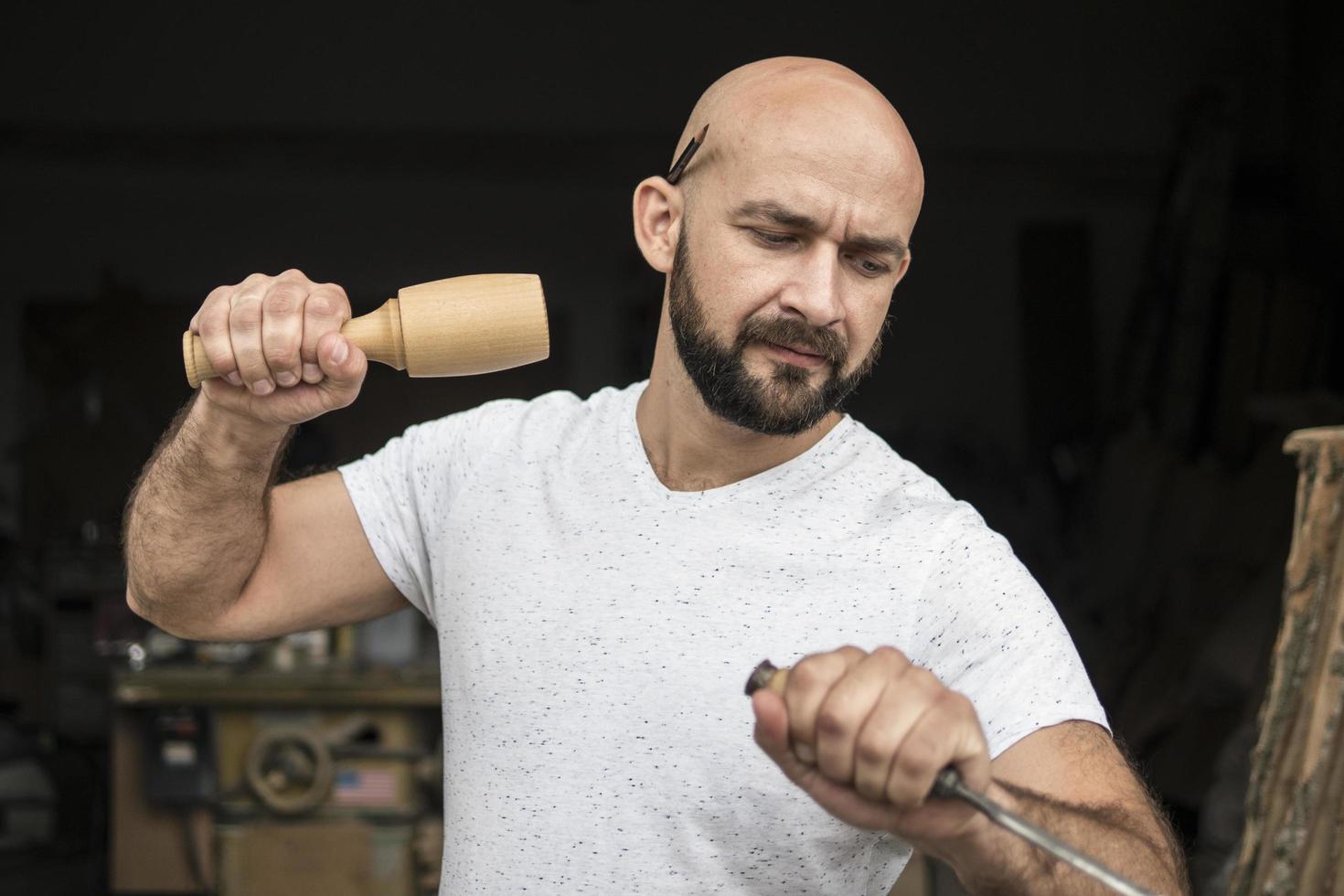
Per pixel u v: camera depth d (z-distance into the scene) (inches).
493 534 65.2
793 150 58.2
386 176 375.9
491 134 375.2
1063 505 358.9
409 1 372.8
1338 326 322.7
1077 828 46.8
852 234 58.6
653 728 59.6
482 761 62.7
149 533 65.1
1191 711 244.4
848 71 61.7
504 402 70.8
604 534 63.0
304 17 371.6
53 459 368.5
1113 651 291.3
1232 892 84.5
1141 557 313.6
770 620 59.6
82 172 372.2
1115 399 358.0
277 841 190.2
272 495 67.0
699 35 375.6
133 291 374.9
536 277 56.4
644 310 379.2
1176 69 376.2
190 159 371.9
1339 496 82.0
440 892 65.4
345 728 193.0
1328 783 78.7
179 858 211.5
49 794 271.7
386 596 71.2
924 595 58.9
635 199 65.8
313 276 379.2
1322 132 344.5
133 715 211.6
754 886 58.7
